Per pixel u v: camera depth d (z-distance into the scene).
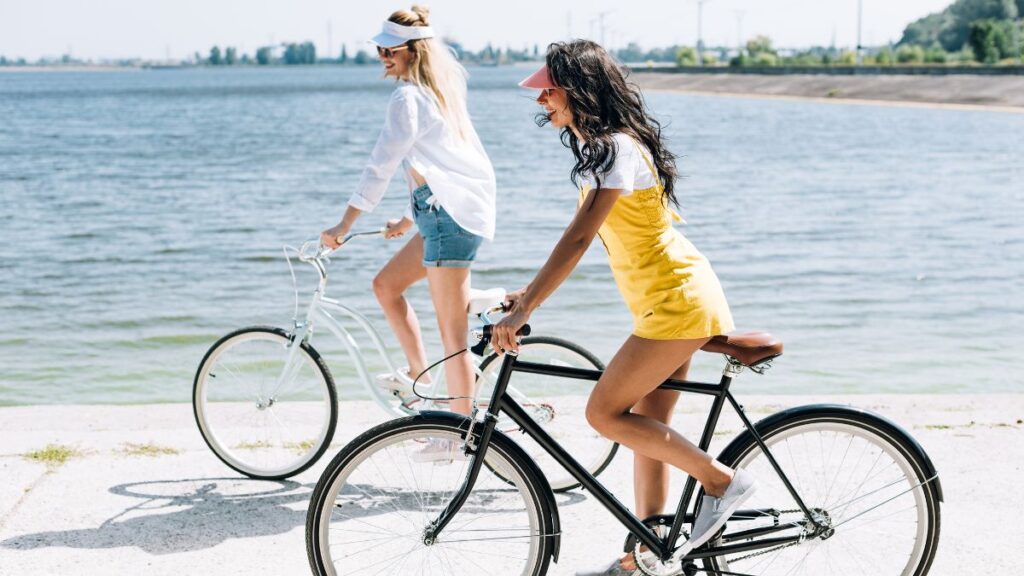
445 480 4.15
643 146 2.93
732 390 7.29
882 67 99.06
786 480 3.10
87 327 9.42
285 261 12.69
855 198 19.62
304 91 127.44
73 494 4.12
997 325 9.25
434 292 4.22
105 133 46.34
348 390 7.37
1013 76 79.69
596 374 3.06
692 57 166.88
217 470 4.42
